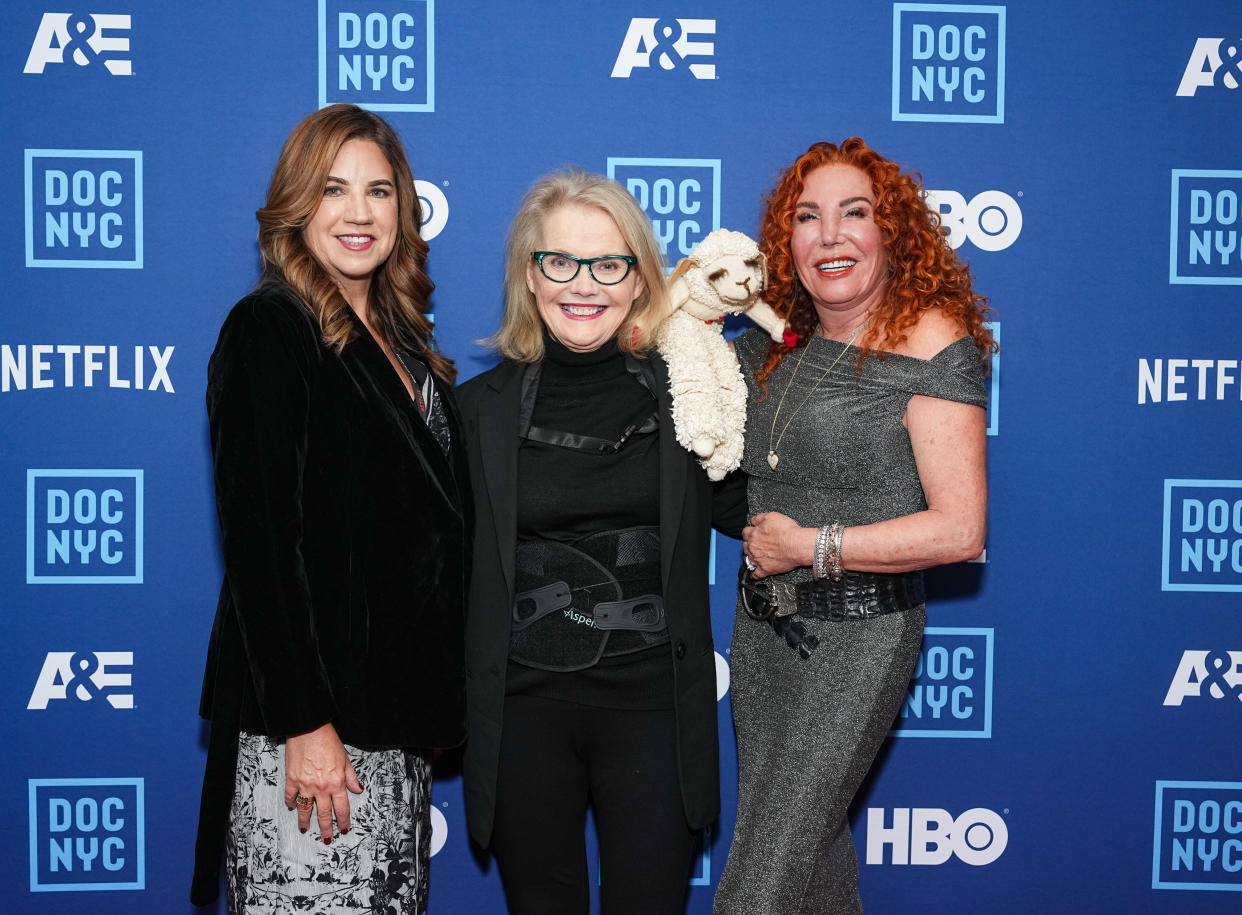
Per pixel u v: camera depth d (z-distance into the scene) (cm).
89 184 187
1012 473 200
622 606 150
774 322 164
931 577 201
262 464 129
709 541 162
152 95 187
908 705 203
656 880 150
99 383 190
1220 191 198
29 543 191
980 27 194
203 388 192
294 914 137
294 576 130
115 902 196
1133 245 198
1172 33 196
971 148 196
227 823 145
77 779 194
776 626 161
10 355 188
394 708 140
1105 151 197
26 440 190
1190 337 200
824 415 153
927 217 156
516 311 160
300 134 147
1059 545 201
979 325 155
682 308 165
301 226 146
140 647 194
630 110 193
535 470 153
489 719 152
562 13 191
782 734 160
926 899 204
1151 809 204
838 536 149
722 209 195
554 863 154
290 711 129
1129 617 202
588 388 156
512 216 193
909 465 152
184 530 194
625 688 150
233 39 187
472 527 155
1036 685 203
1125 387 200
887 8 193
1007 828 203
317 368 138
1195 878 205
